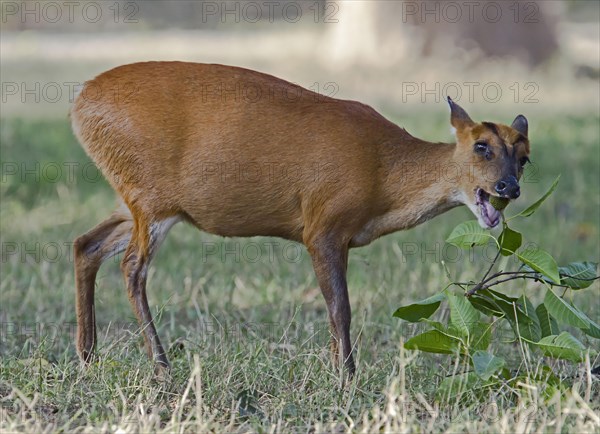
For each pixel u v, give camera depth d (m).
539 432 8.10
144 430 8.20
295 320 11.86
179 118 10.69
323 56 34.94
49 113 26.94
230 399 9.34
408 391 9.38
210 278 14.17
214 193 10.75
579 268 9.86
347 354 10.29
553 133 24.52
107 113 10.84
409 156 10.70
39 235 16.36
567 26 43.03
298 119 10.65
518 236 9.66
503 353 10.89
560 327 11.81
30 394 9.48
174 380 9.91
